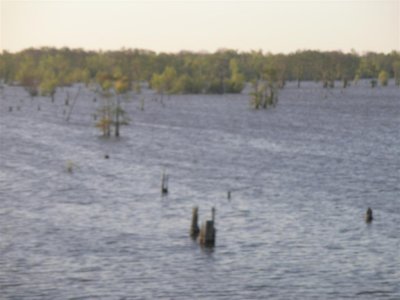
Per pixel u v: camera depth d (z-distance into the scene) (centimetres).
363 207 19788
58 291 12888
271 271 14050
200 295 12781
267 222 17888
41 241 15950
